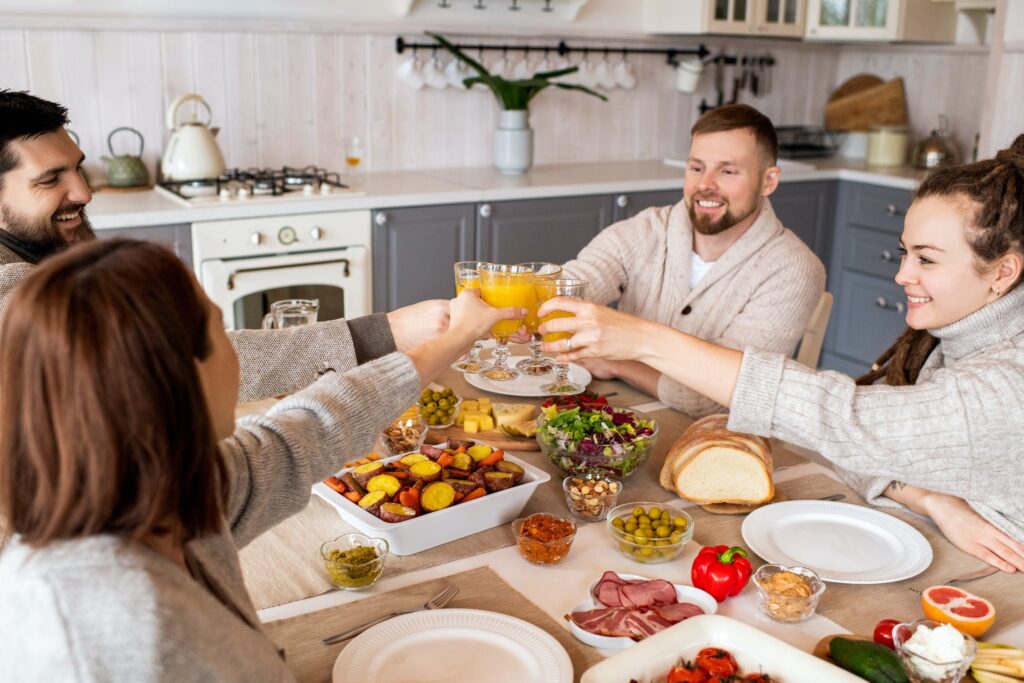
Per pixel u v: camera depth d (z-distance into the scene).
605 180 3.85
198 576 0.79
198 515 0.72
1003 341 1.34
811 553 1.26
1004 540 1.27
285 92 3.71
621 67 4.41
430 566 1.22
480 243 3.56
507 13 4.08
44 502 0.65
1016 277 1.30
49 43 3.27
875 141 4.50
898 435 1.25
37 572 0.64
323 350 1.45
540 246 3.70
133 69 3.42
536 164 4.33
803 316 2.11
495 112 4.19
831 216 4.38
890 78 4.80
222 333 0.78
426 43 3.93
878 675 0.95
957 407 1.24
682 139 4.72
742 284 2.11
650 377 1.95
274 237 3.14
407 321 1.49
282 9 3.62
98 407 0.64
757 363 1.30
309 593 1.15
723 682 0.91
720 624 1.00
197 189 3.21
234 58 3.58
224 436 0.82
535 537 1.22
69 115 3.36
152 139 3.52
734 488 1.39
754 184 2.06
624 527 1.26
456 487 1.30
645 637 1.03
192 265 3.04
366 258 3.33
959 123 4.54
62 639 0.63
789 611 1.09
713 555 1.15
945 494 1.35
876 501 1.43
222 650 0.69
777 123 4.94
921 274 1.35
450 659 1.00
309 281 3.24
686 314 2.16
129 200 3.15
